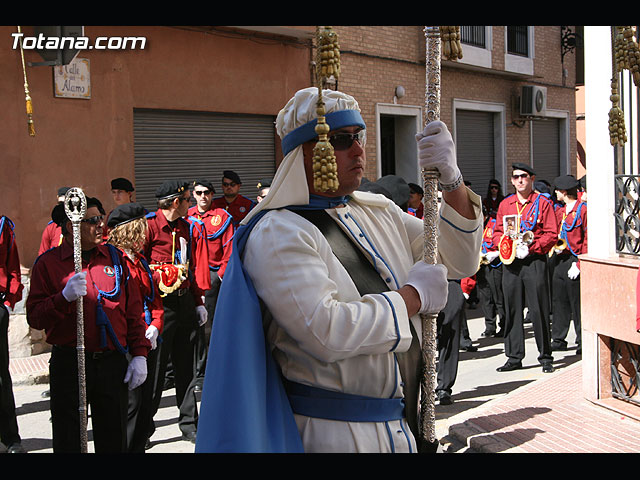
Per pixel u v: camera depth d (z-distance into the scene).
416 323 2.25
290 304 1.99
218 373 2.03
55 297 3.97
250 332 2.03
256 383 2.01
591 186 5.91
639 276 4.99
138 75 9.72
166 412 6.65
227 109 10.89
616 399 5.94
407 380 2.22
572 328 10.48
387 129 14.48
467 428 5.46
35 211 8.63
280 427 2.06
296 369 2.14
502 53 16.34
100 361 4.10
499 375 7.71
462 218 2.33
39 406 6.79
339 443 2.09
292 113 2.20
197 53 10.44
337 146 2.19
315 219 2.21
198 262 5.99
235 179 9.30
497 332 10.02
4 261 5.75
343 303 2.01
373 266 2.24
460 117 15.95
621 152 5.85
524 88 17.20
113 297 4.16
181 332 5.69
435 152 2.21
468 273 2.44
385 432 2.14
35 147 8.63
